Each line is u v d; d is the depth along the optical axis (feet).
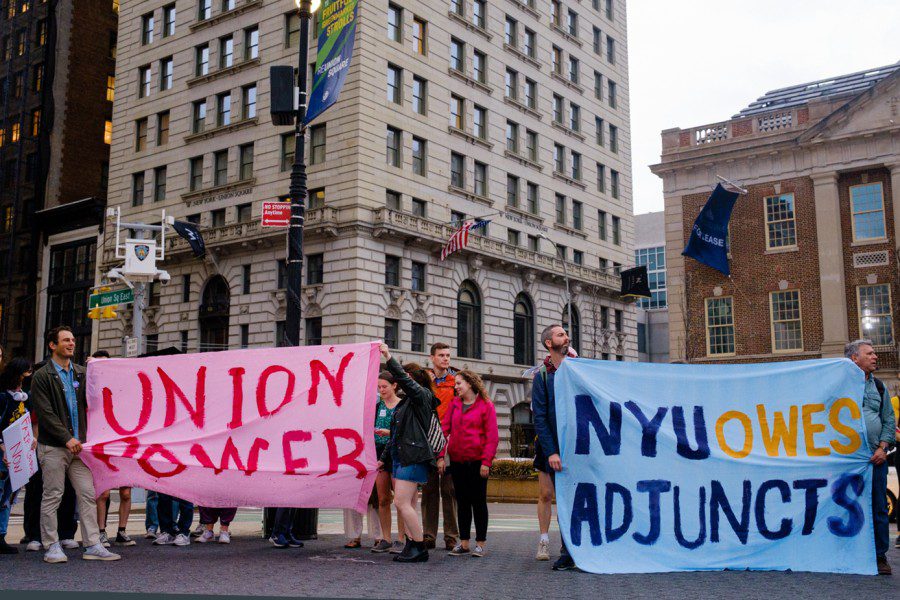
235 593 21.11
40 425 27.02
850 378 27.14
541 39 153.69
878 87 98.63
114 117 148.46
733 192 103.86
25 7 176.14
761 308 104.12
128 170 144.15
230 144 129.90
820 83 131.23
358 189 114.11
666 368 27.66
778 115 106.93
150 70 144.25
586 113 163.94
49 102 166.20
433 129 128.26
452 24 134.62
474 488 29.84
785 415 27.35
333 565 26.63
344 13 37.96
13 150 171.42
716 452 27.07
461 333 130.11
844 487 26.55
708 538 26.50
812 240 102.27
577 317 154.10
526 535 39.32
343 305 112.88
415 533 27.58
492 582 23.27
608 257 165.89
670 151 112.16
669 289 110.52
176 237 133.08
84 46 173.06
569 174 157.28
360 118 115.85
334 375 29.35
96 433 29.76
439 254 125.59
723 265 105.29
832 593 21.71
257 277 123.24
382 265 116.88
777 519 26.61
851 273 100.48
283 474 28.99
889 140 98.58
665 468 26.91
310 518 35.06
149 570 25.23
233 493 29.12
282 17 126.21
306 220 116.57
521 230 142.61
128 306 140.46
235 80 130.93
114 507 57.57
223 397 29.76
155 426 29.71
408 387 27.02
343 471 28.81
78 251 154.40
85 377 29.99
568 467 26.66
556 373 27.20
